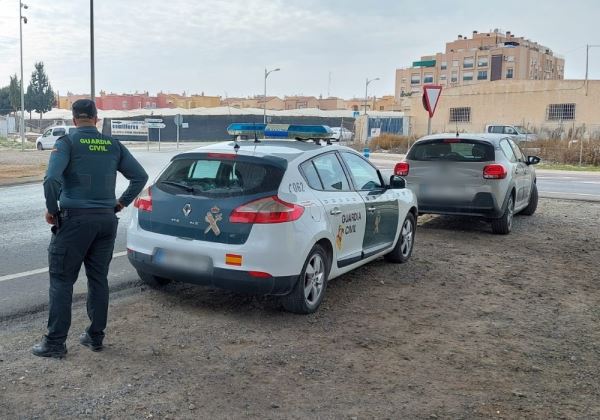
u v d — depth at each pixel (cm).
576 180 2256
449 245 929
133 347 484
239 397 404
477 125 5366
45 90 7919
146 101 12200
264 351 485
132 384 416
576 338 540
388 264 791
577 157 3172
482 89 5312
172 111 6756
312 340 513
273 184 545
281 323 552
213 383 423
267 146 619
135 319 551
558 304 641
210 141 6662
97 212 449
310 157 604
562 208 1390
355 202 647
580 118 4859
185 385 418
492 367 470
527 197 1184
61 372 432
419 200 1005
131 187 473
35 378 421
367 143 4428
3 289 642
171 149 4416
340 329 543
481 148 980
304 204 560
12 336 502
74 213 442
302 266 553
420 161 1008
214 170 570
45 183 422
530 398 418
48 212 431
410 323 567
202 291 643
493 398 416
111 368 442
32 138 5997
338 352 489
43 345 458
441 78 12744
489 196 963
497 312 608
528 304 639
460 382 440
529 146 3466
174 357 466
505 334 545
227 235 537
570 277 757
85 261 466
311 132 699
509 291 686
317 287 589
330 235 594
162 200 576
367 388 425
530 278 746
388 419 381
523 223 1162
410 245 814
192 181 576
